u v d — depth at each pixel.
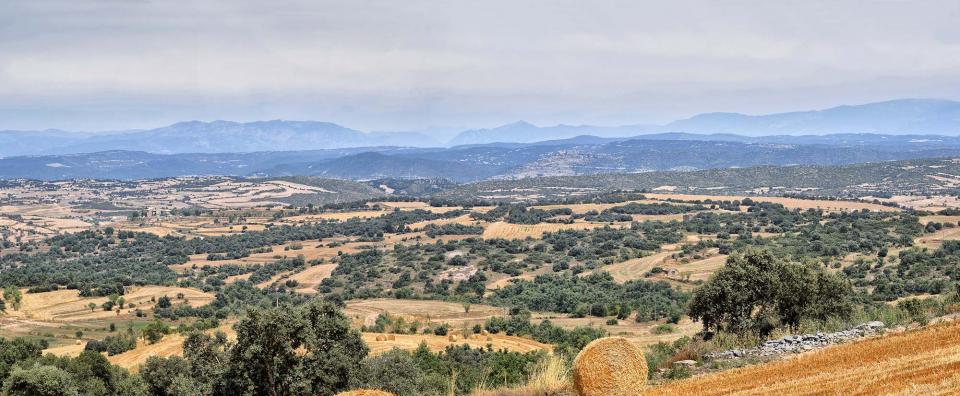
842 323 29.48
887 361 20.16
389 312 110.44
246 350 29.84
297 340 30.97
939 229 130.38
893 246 117.94
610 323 93.31
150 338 88.75
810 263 36.00
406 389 32.59
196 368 34.09
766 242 136.75
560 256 152.50
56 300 123.44
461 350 71.38
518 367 34.31
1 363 60.81
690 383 20.19
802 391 17.66
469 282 136.12
